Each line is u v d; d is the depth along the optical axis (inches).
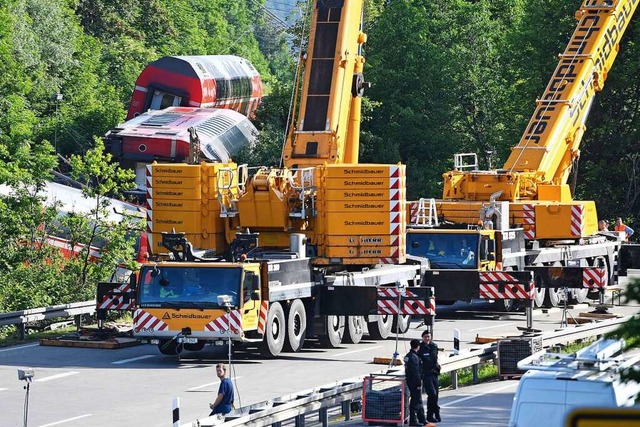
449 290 2925.7
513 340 2313.0
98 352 2583.7
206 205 2778.1
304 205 2714.1
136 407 1964.8
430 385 1857.8
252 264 2425.0
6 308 3043.8
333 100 2851.9
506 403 2025.1
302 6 5861.2
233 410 1720.0
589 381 1255.5
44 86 6456.7
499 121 5728.3
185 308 2386.8
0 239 3339.1
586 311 3425.2
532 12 5502.0
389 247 2709.2
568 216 3644.2
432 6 6259.8
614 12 3944.4
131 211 3878.0
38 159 3833.7
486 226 3376.0
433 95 5797.2
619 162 5241.1
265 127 5315.0
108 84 7504.9
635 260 4023.1
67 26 7062.0
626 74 5078.7
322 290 2650.1
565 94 3865.7
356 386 1935.3
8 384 2177.7
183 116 4943.4
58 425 1815.9
